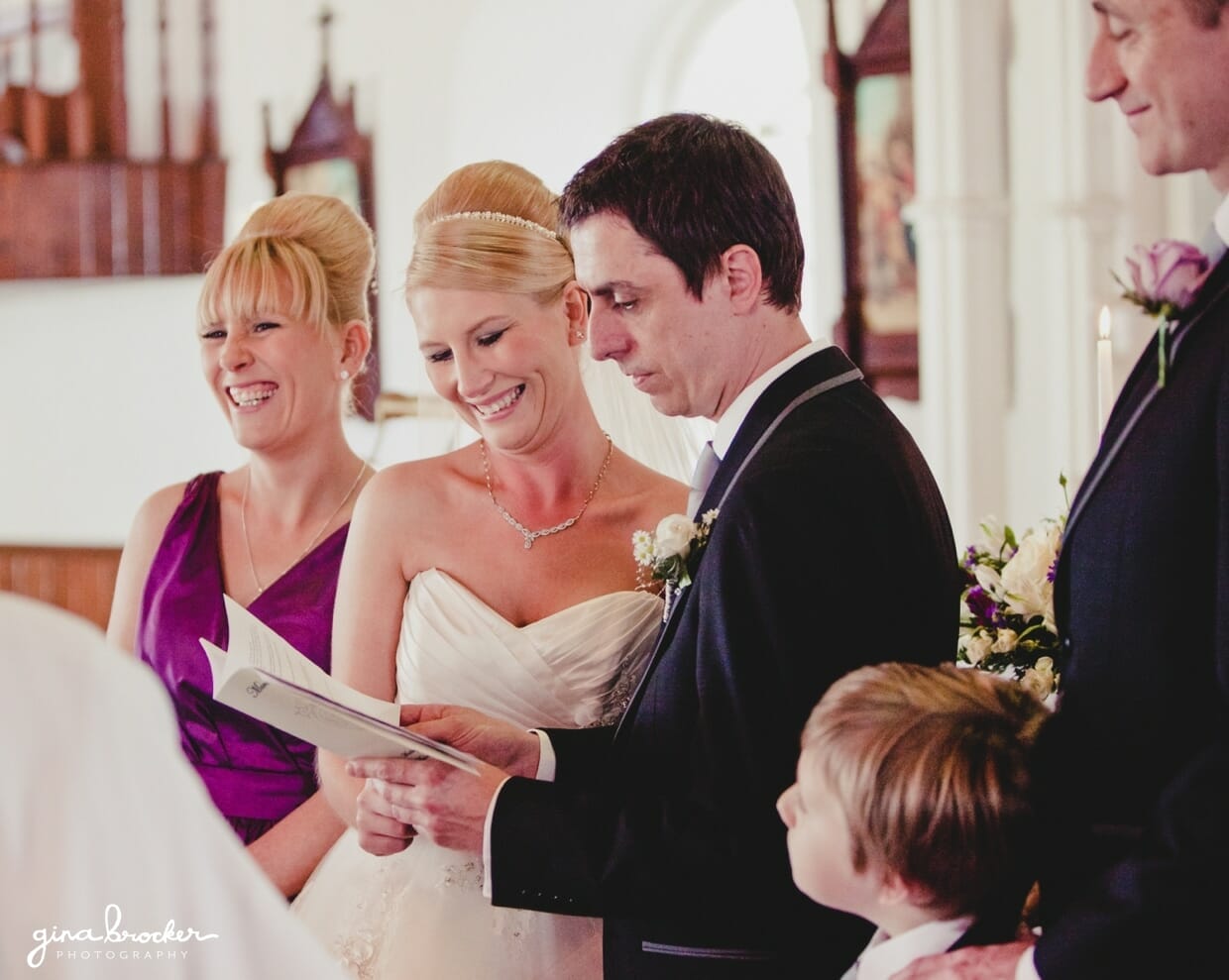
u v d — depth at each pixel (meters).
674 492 2.55
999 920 1.64
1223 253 1.57
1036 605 2.25
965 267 6.50
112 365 8.96
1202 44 1.51
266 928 1.29
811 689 1.80
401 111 8.32
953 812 1.59
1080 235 6.33
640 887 1.87
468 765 2.00
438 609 2.39
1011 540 2.47
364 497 2.53
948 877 1.61
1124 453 1.61
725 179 1.90
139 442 8.95
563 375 2.42
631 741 1.97
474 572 2.45
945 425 6.58
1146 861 1.45
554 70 8.27
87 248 8.59
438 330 2.36
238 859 1.30
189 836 1.26
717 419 2.04
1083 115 6.29
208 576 2.85
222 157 8.60
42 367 9.12
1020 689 1.71
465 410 2.44
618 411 2.71
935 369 6.59
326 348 2.87
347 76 8.41
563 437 2.46
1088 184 6.31
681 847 1.84
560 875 1.91
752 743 1.80
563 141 8.34
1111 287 6.35
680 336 1.94
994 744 1.61
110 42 8.50
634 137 1.96
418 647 2.39
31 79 8.66
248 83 8.59
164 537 2.92
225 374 2.81
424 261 2.36
